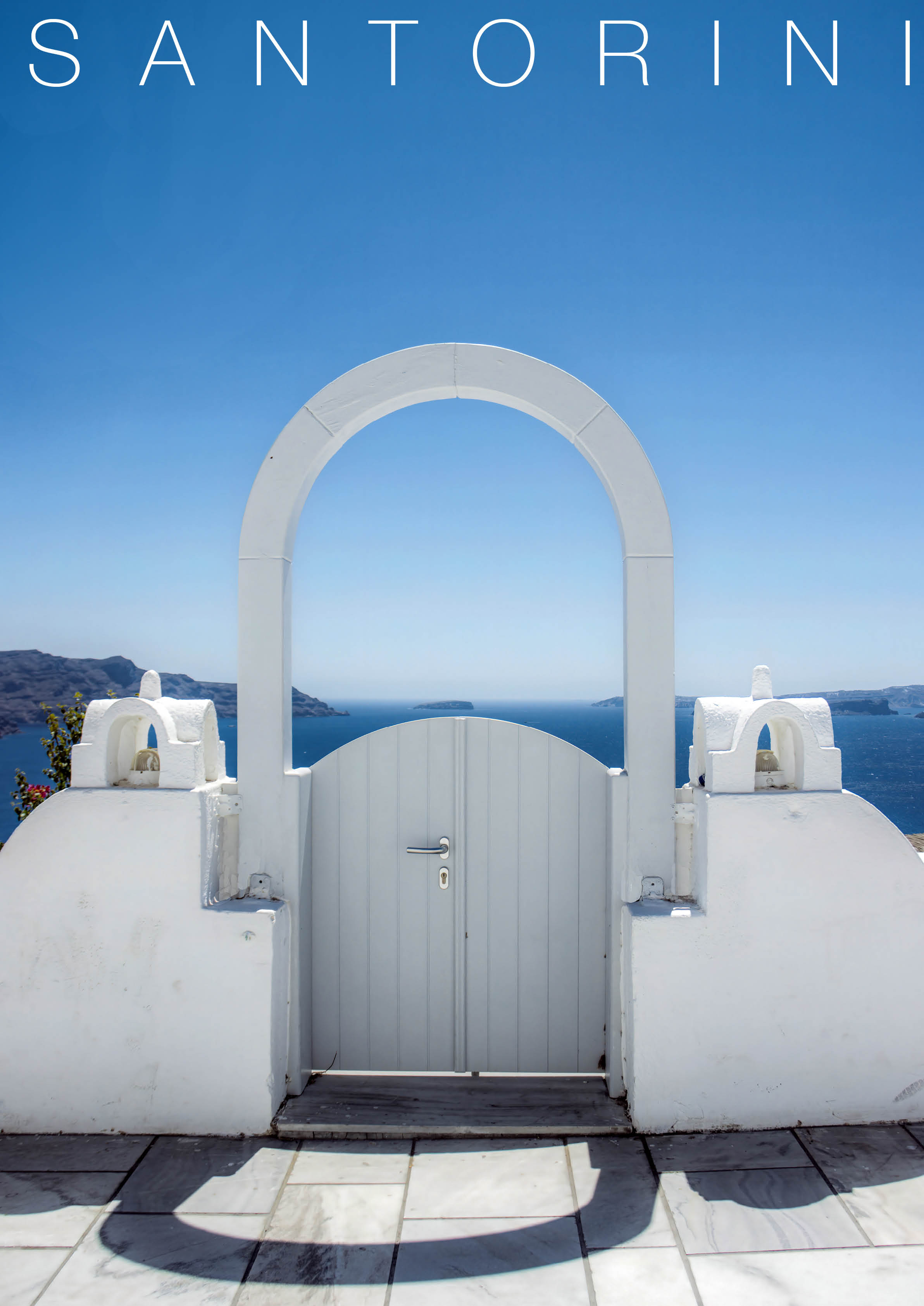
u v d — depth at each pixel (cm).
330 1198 271
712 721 323
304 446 339
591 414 333
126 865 315
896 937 311
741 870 309
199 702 339
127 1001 315
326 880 362
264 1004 312
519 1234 251
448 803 360
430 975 361
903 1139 301
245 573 338
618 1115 317
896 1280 229
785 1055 310
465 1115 317
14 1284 231
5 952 318
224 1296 226
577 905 357
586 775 356
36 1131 316
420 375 338
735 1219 256
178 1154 300
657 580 329
